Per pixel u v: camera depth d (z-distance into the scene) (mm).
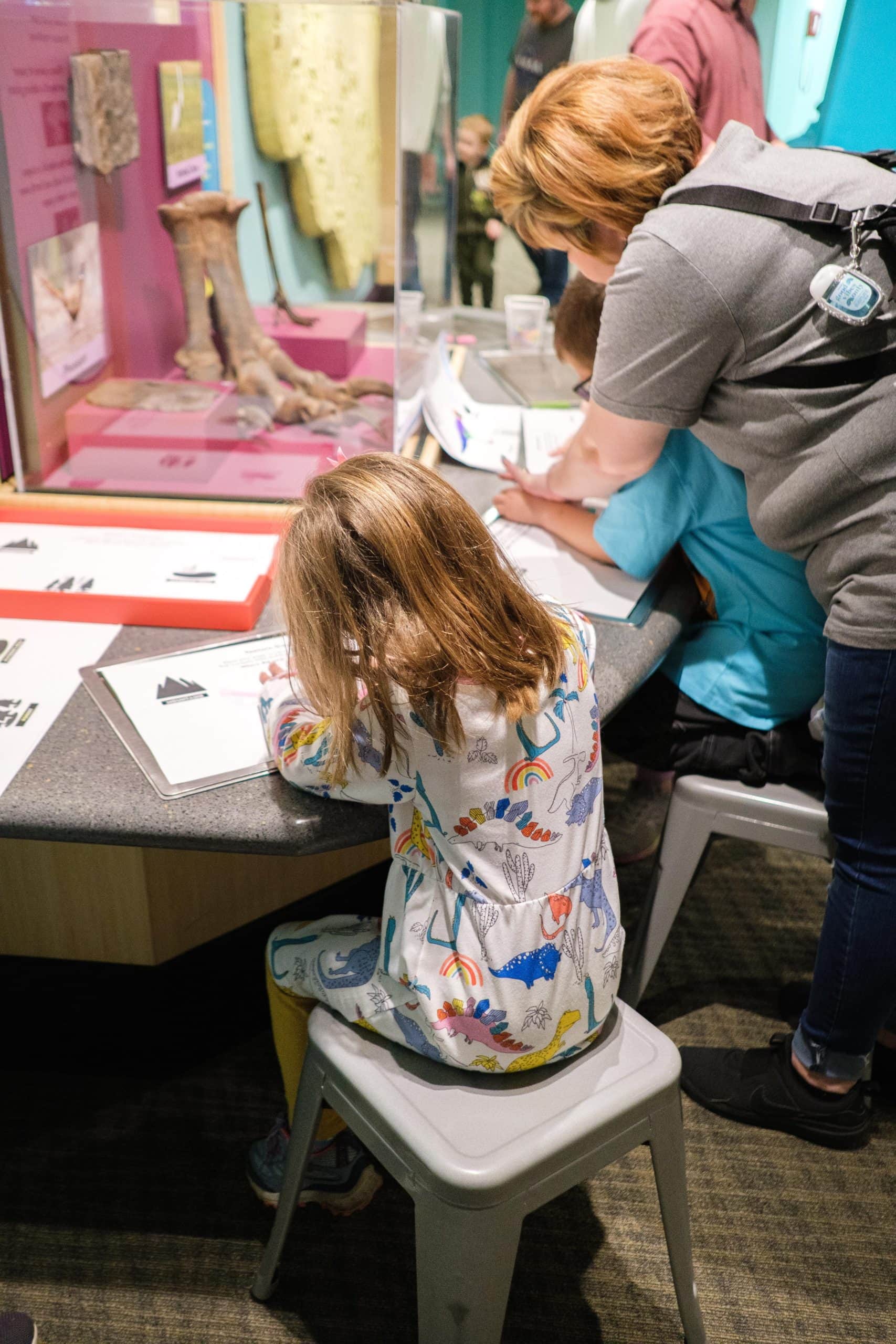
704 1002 1849
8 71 1441
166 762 1128
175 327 1663
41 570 1470
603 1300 1396
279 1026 1289
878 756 1229
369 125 1493
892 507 1145
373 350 1671
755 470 1242
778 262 1099
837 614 1211
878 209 1059
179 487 1744
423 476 985
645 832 2096
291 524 984
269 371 1685
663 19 2150
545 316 2557
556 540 1638
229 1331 1340
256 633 1397
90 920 1505
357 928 1222
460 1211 993
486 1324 1051
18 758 1130
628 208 1222
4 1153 1549
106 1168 1533
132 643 1366
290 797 1087
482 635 956
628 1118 1076
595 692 1133
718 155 1179
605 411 1265
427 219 1814
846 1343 1355
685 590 1545
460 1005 1021
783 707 1499
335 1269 1416
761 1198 1529
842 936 1363
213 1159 1551
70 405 1687
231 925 1629
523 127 1256
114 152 1547
